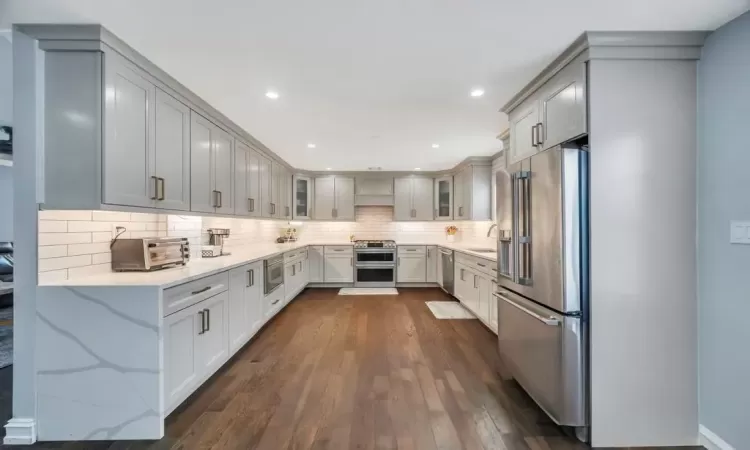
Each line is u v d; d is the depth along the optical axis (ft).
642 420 6.55
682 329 6.54
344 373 9.50
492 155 16.94
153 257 8.40
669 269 6.54
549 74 7.67
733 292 5.90
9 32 6.42
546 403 7.20
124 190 6.93
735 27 5.87
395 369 9.75
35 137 6.44
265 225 19.27
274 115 10.80
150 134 7.66
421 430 6.94
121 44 6.66
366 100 9.53
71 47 6.35
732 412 5.95
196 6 5.57
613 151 6.50
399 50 6.94
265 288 13.04
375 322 14.28
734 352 5.91
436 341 12.03
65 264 7.13
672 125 6.49
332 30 6.24
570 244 6.68
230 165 11.79
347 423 7.16
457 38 6.49
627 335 6.55
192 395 8.29
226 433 6.83
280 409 7.68
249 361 10.32
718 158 6.12
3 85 9.95
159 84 7.94
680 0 5.38
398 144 14.61
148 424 6.66
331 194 22.02
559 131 7.36
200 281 8.23
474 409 7.73
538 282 7.50
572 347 6.67
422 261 21.65
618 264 6.54
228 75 8.04
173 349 7.16
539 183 7.45
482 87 8.64
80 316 6.64
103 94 6.42
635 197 6.52
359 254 21.52
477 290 13.85
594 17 5.86
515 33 6.33
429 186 22.18
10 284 16.89
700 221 6.46
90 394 6.66
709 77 6.28
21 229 6.54
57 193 6.48
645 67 6.48
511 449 6.41
